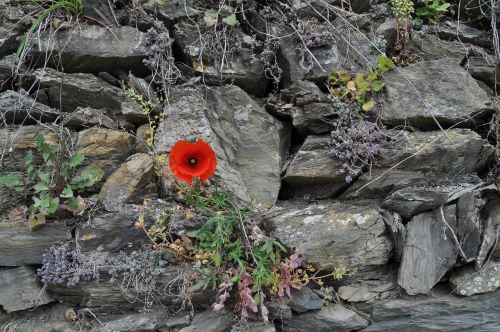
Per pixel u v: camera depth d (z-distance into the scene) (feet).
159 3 6.00
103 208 5.64
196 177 5.44
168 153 5.71
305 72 5.91
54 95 5.77
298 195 5.86
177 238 5.62
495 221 5.66
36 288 5.58
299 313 5.60
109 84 5.86
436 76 5.90
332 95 5.83
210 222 5.46
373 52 5.96
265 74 5.96
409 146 5.74
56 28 5.83
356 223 5.64
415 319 5.56
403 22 6.01
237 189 5.71
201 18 6.01
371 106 5.78
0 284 5.57
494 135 5.83
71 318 5.57
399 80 5.89
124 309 5.60
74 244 5.61
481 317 5.54
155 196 5.70
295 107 5.85
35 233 5.61
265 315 5.46
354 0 6.14
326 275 5.60
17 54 5.69
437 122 5.72
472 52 6.07
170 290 5.56
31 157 5.58
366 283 5.65
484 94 5.85
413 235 5.63
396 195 5.67
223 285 5.48
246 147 5.83
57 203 5.57
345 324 5.57
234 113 5.86
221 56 5.94
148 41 5.87
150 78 5.90
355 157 5.72
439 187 5.71
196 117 5.78
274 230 5.64
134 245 5.60
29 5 5.94
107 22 5.91
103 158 5.72
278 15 6.03
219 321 5.55
